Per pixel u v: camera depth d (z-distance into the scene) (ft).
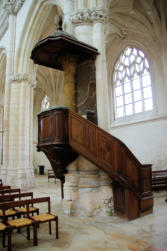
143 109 55.36
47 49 22.97
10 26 50.49
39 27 47.11
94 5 26.32
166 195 32.09
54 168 22.74
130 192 19.80
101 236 15.46
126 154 20.42
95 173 22.43
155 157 50.08
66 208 22.08
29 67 48.55
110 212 21.11
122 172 19.75
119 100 62.44
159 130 49.90
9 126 46.52
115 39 62.28
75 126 18.63
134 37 57.31
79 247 13.65
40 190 39.99
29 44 47.65
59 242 14.52
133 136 55.47
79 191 22.27
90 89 23.95
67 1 28.17
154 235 15.40
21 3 48.19
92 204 21.38
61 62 24.72
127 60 61.31
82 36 25.40
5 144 45.93
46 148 19.25
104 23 26.35
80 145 18.40
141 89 56.54
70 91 24.18
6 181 43.86
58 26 22.98
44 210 23.61
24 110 46.57
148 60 54.70
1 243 14.65
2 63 65.67
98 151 19.01
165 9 49.62
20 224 13.70
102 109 23.53
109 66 65.62
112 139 19.95
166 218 19.65
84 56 24.70
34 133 100.83
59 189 41.14
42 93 100.32
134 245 13.78
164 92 50.14
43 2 43.11
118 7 45.27
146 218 19.81
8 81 48.34
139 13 48.67
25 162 45.03
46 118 19.58
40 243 14.42
